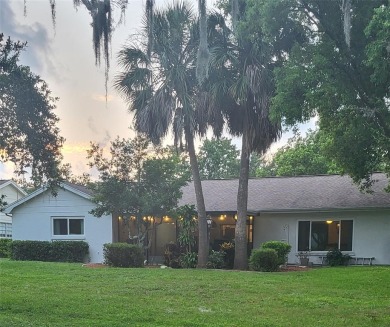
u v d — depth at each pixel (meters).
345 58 9.84
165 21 14.17
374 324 6.46
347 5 8.26
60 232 18.52
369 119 9.87
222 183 20.75
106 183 15.56
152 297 8.45
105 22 8.14
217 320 6.57
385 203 15.88
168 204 15.59
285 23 10.23
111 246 14.75
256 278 11.26
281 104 9.70
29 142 6.57
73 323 6.19
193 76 14.26
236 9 10.58
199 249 14.93
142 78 14.70
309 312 7.25
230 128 14.94
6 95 6.29
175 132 14.45
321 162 29.14
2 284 9.75
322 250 17.03
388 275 11.69
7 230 25.58
